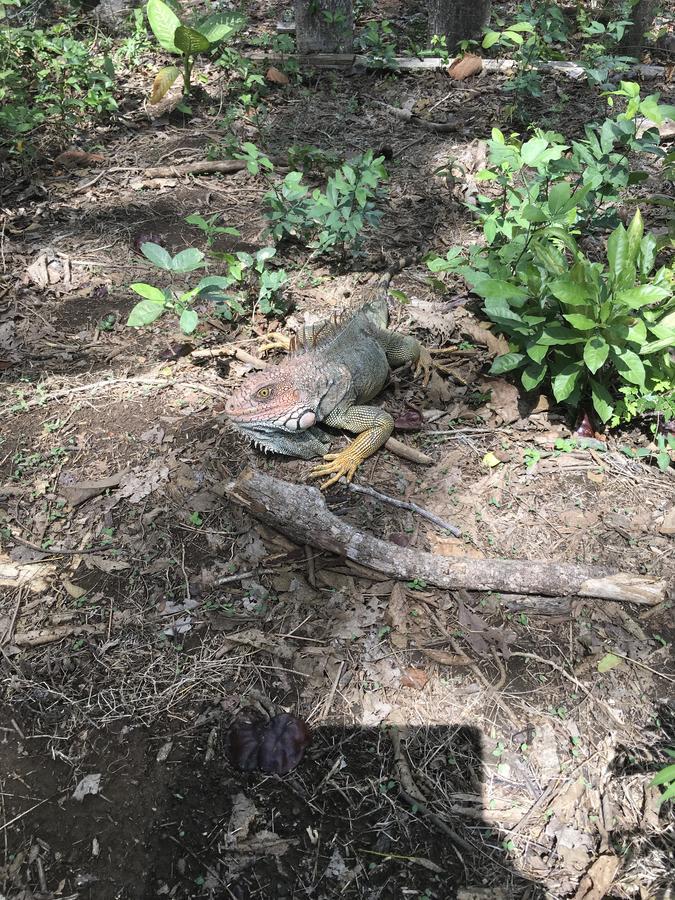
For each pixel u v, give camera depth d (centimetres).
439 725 50
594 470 67
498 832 46
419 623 56
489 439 70
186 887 43
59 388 75
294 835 45
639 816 46
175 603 57
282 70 134
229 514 63
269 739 48
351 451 65
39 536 61
